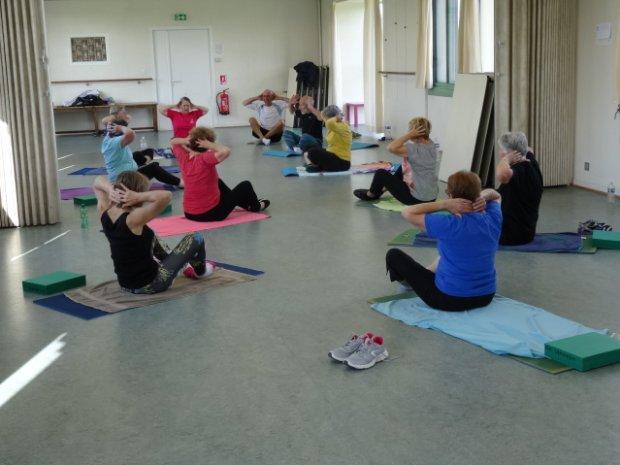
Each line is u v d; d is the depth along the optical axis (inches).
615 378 129.0
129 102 662.5
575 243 215.9
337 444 111.1
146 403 127.5
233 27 671.8
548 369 132.6
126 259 178.9
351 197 308.3
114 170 317.7
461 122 336.5
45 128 267.7
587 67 297.7
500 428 113.8
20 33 261.0
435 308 162.7
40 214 273.1
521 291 179.0
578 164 310.7
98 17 644.7
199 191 262.4
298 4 681.0
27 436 117.5
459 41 359.3
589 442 108.7
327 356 144.3
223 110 677.9
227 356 146.5
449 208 155.2
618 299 170.9
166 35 660.7
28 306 179.9
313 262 211.5
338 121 369.1
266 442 112.7
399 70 484.7
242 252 225.0
